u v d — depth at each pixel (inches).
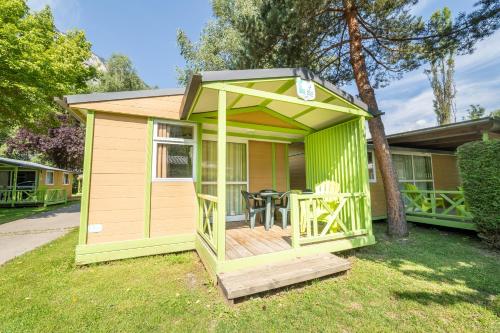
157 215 164.7
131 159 159.9
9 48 279.7
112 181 153.8
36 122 386.6
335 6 231.0
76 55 365.1
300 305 97.3
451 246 174.9
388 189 211.2
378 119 218.4
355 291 108.0
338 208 155.3
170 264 144.7
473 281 115.5
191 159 178.4
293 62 236.5
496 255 153.6
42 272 132.5
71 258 155.4
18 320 87.2
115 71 839.7
